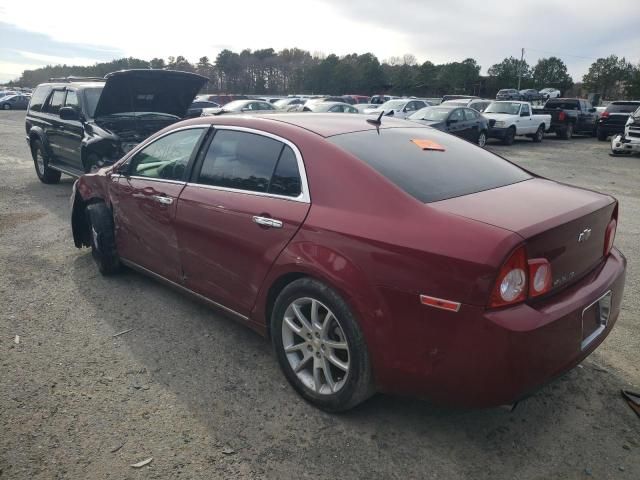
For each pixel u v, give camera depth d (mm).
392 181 2812
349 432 2857
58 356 3588
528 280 2387
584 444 2783
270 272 3109
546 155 16891
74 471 2545
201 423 2914
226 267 3467
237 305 3477
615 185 10898
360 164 2912
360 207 2773
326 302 2812
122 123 8227
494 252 2305
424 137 3654
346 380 2816
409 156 3193
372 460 2654
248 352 3686
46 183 9867
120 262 4879
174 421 2928
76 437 2781
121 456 2650
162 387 3248
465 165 3344
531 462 2652
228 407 3062
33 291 4668
